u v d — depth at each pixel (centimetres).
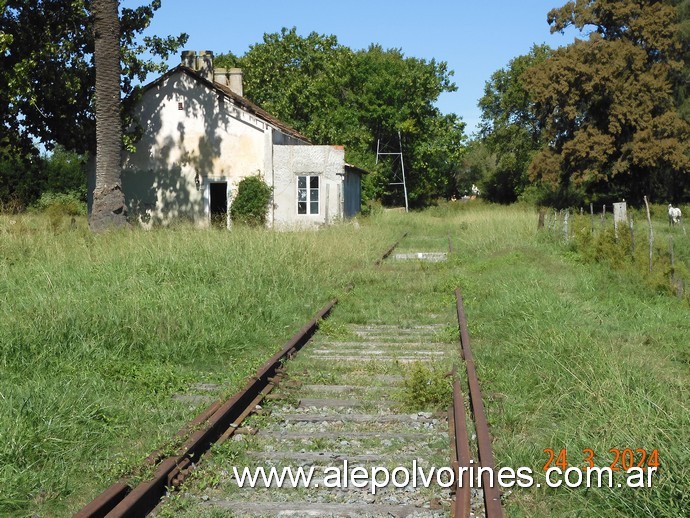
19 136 2862
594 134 4834
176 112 3095
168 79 3086
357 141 6134
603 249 1686
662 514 458
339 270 1658
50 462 564
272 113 5759
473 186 9250
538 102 5053
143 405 714
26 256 1482
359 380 832
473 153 8875
